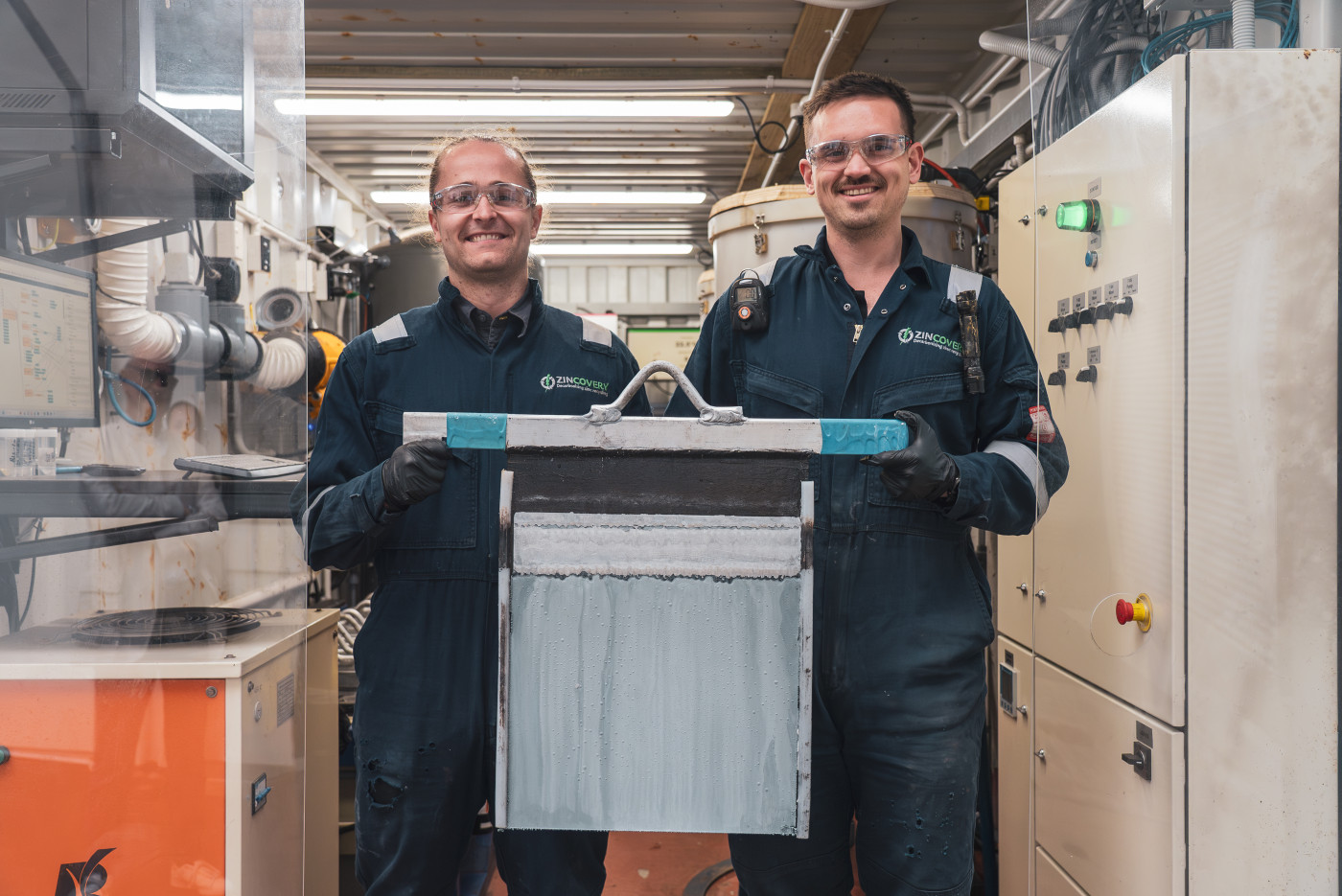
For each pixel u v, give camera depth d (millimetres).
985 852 2098
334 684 1882
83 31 1159
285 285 1554
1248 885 1229
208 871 1249
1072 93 1542
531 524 963
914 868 1227
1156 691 1271
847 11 3066
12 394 1242
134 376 1483
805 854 1316
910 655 1252
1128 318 1333
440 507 1338
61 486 1298
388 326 1444
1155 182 1252
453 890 1370
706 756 968
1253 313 1213
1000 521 1218
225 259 1500
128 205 1395
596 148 5055
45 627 1407
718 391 1453
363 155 5191
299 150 1540
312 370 2426
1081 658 1514
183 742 1241
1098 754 1452
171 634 1327
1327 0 1255
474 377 1423
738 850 1353
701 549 960
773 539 958
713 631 963
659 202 6098
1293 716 1227
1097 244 1423
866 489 1276
